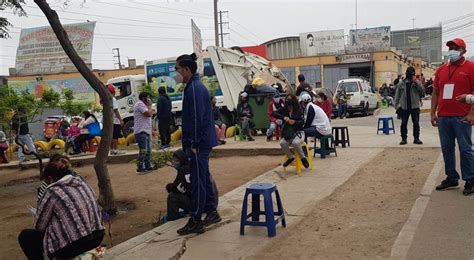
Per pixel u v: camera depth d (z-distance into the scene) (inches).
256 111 617.0
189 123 219.6
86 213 169.6
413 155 392.5
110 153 547.2
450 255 174.6
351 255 184.4
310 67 1569.9
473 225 205.0
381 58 1487.5
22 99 449.1
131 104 776.3
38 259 181.5
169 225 243.1
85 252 169.8
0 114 439.5
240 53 737.0
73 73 1587.1
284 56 1831.9
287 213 249.0
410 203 251.0
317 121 407.5
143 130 431.2
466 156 251.1
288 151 355.3
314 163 388.2
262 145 529.0
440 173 311.9
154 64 760.3
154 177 423.5
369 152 424.2
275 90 616.4
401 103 448.1
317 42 1793.8
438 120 265.0
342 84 997.2
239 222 238.8
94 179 451.5
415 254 177.6
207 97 221.1
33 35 1603.1
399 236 198.1
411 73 441.4
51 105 474.6
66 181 171.0
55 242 164.7
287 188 305.7
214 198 235.0
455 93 252.8
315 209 253.0
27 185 461.4
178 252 200.5
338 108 961.5
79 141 600.7
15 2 363.3
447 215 221.1
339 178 325.1
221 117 722.2
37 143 687.7
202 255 195.3
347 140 471.5
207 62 722.2
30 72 1615.4
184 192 251.9
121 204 330.3
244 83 731.4
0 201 386.9
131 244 217.2
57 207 165.8
